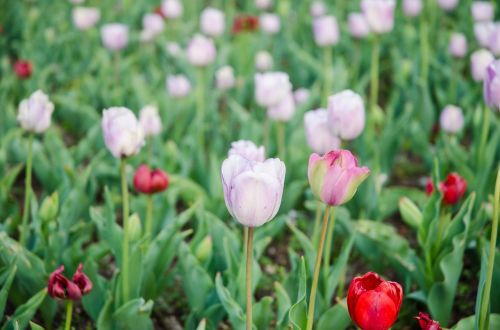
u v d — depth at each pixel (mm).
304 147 1975
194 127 1998
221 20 2406
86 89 2311
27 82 2275
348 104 1445
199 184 1884
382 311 1163
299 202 1909
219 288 1384
